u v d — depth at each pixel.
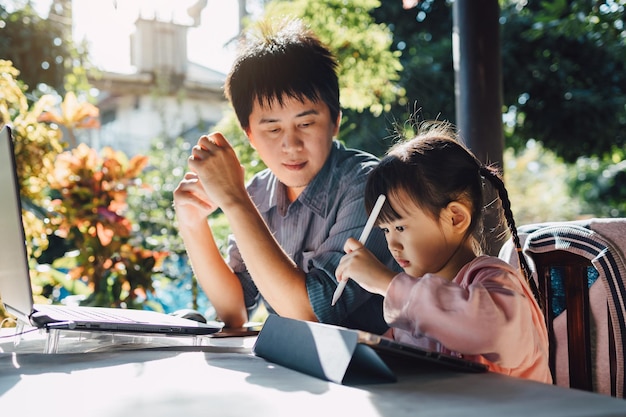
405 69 6.09
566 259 1.35
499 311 0.92
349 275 1.06
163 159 5.83
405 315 0.96
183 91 7.84
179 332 1.22
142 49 7.96
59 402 0.74
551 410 0.66
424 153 1.15
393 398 0.72
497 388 0.76
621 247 1.29
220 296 1.69
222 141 1.49
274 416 0.66
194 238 1.68
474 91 2.71
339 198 1.59
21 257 1.12
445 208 1.14
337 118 1.61
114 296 2.75
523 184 10.66
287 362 0.94
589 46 6.27
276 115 1.53
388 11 6.52
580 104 6.38
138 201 4.66
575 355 1.33
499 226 1.49
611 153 6.78
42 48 4.39
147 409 0.70
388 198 1.15
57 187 2.77
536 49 6.37
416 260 1.16
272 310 1.75
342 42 3.92
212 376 0.87
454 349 0.92
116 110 8.52
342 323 1.46
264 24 1.61
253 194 1.82
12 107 2.66
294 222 1.68
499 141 2.72
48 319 1.17
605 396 0.72
